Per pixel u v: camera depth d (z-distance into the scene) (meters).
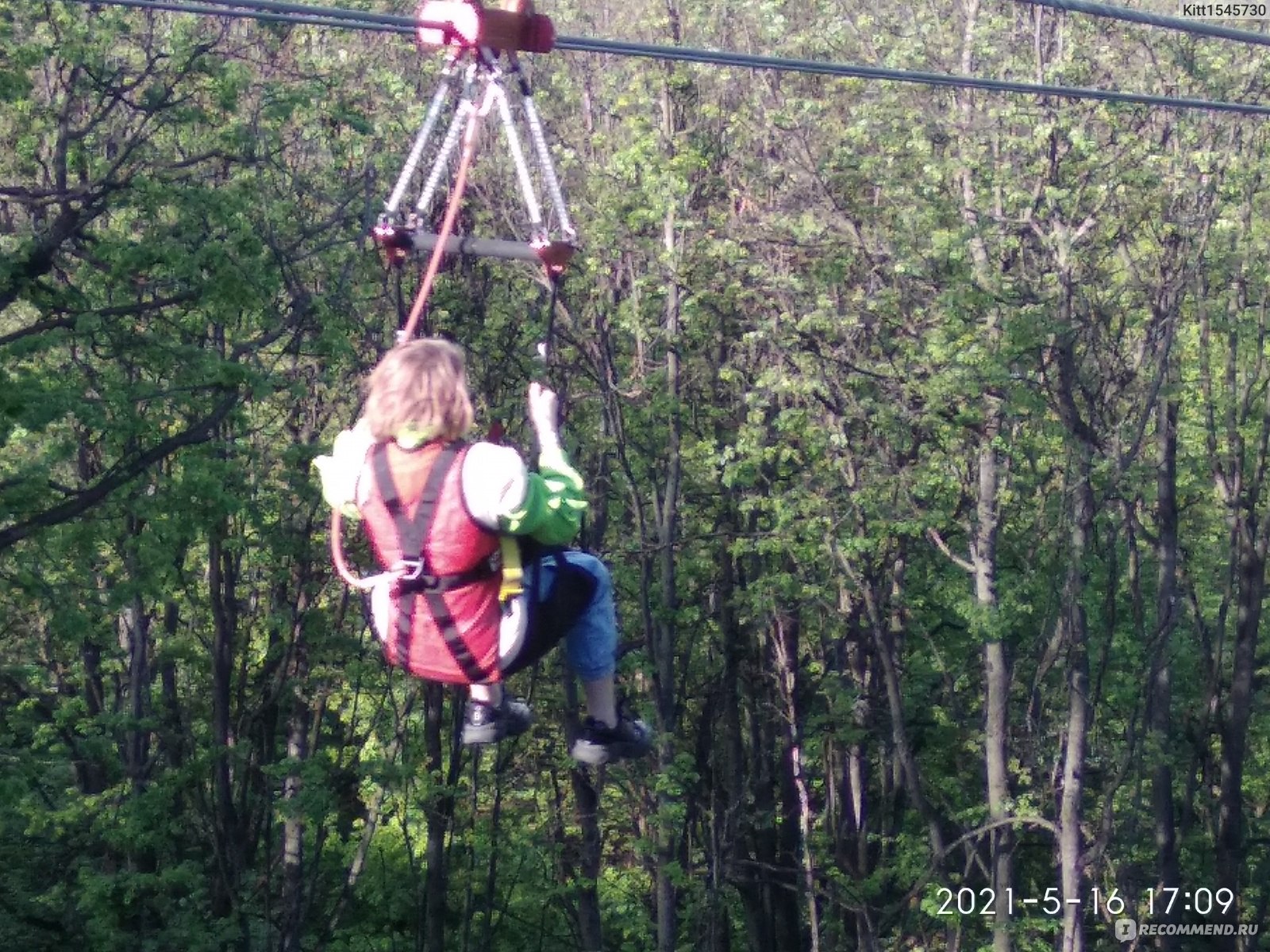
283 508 21.12
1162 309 21.23
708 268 21.31
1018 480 21.48
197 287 15.58
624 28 22.16
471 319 21.12
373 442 3.86
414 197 18.69
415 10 20.42
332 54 19.59
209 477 16.20
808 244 20.25
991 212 20.08
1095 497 20.84
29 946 21.38
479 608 3.82
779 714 23.58
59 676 24.48
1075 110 19.84
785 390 20.06
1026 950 23.83
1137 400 21.59
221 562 23.19
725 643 24.73
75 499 16.53
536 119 4.34
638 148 20.12
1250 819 28.84
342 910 23.67
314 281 20.09
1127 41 20.36
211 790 22.61
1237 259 22.69
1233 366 24.75
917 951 26.06
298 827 22.91
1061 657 23.83
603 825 27.02
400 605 3.88
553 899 24.83
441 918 22.36
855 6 20.62
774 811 25.81
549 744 24.06
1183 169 20.48
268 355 21.02
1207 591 29.44
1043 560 22.45
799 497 20.50
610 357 21.84
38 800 21.50
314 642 22.28
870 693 25.47
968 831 24.69
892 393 20.80
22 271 15.25
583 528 22.28
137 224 17.22
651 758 23.03
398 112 19.88
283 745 28.42
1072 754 21.33
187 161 16.30
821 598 21.84
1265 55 20.94
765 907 26.41
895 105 19.86
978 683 26.83
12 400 14.18
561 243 4.24
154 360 16.47
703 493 23.77
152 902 21.48
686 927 24.44
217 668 22.14
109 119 16.89
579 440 22.48
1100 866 24.56
